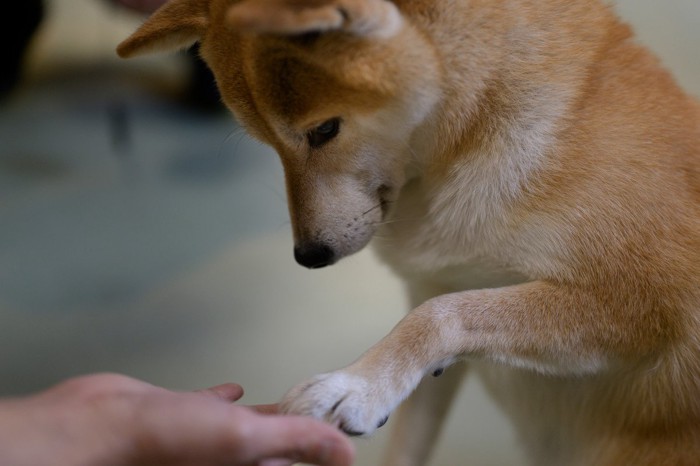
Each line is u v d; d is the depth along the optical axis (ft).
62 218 8.44
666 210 3.90
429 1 3.87
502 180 3.97
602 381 4.32
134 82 11.55
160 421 2.75
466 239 4.13
